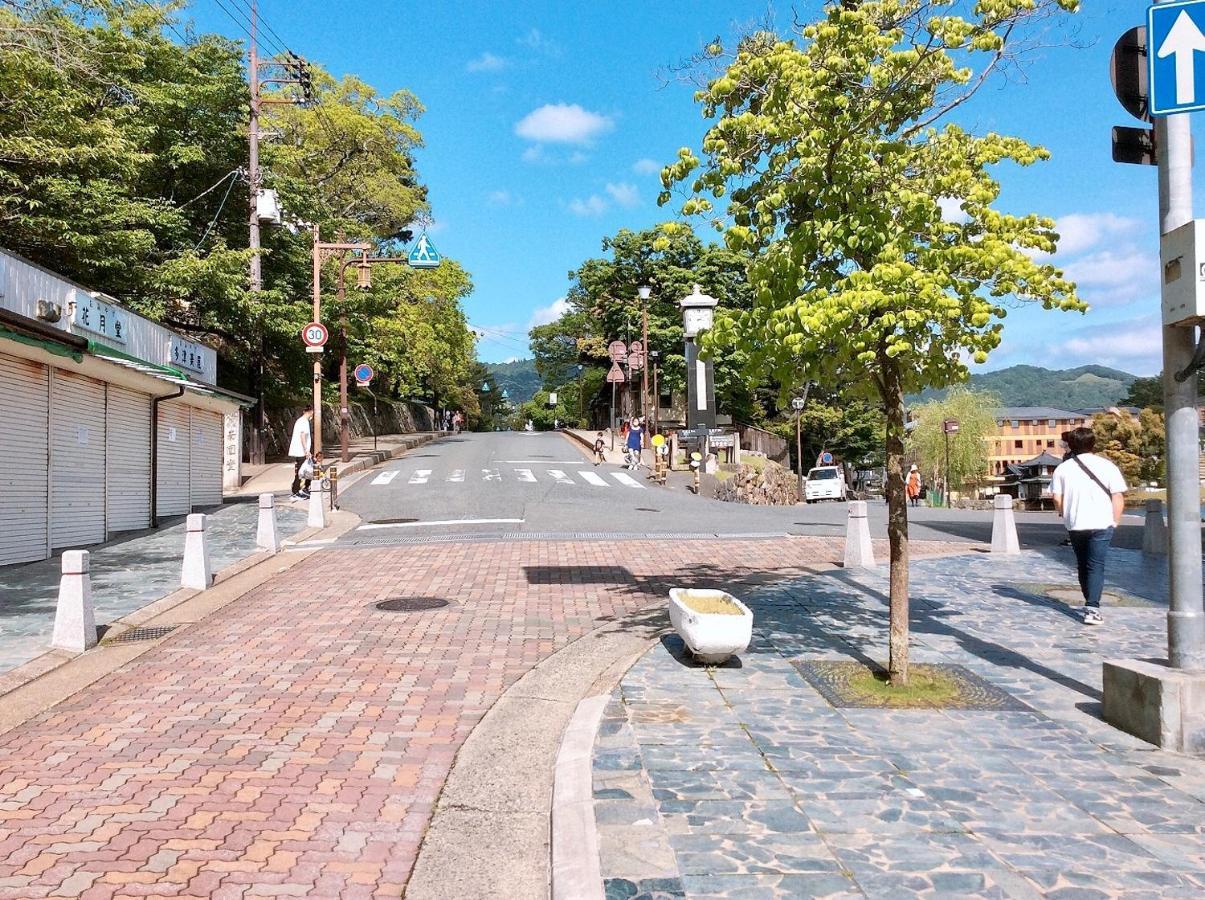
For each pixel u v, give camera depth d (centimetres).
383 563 1225
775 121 554
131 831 407
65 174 2109
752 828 377
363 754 511
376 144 4059
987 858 349
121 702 612
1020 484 6544
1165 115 486
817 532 1642
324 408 4297
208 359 2314
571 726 521
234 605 957
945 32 537
